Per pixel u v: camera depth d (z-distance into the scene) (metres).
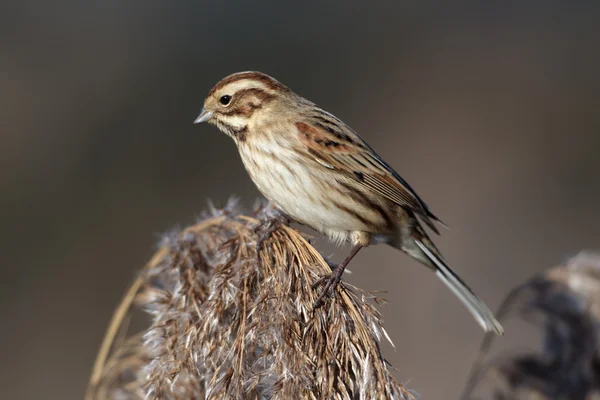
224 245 6.11
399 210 7.67
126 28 20.17
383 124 20.42
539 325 8.05
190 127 18.16
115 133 17.81
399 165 19.19
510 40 22.89
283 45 21.11
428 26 22.97
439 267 8.03
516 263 16.45
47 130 17.53
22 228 15.63
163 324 6.02
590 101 20.75
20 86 18.44
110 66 19.27
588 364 7.76
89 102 18.27
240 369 5.41
